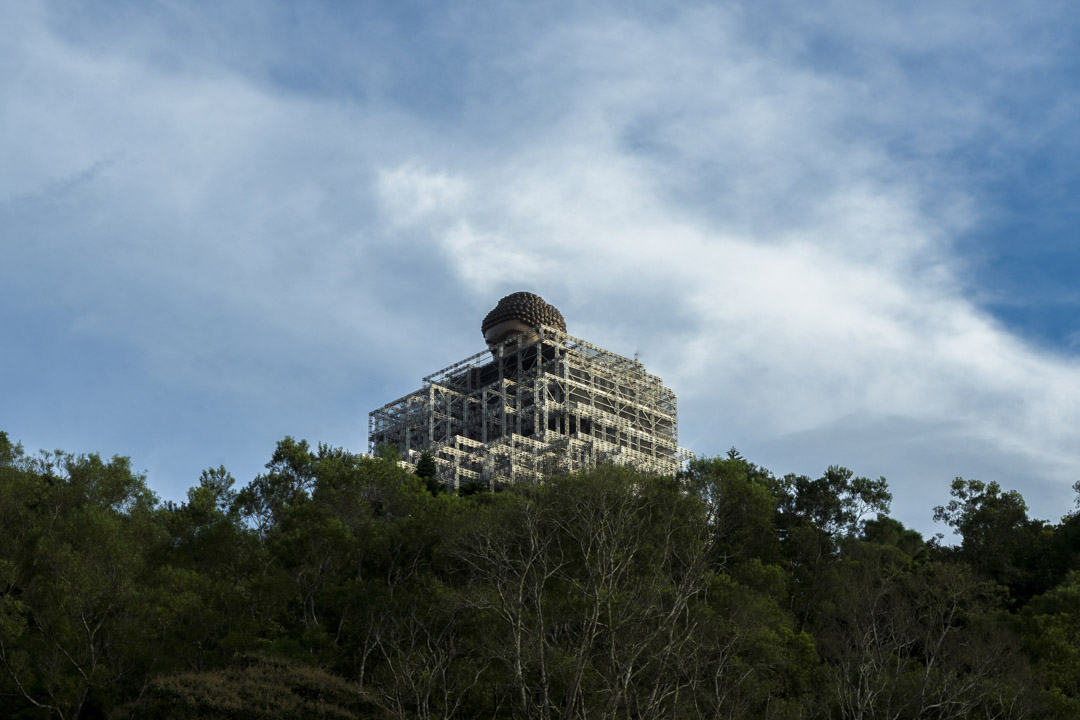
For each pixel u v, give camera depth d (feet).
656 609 183.62
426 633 201.87
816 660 209.46
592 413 471.21
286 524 245.65
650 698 167.84
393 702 185.37
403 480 279.49
